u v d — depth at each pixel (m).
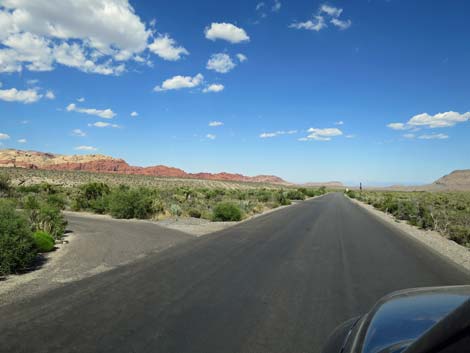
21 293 7.57
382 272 9.85
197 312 6.46
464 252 13.91
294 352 4.96
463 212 30.95
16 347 5.00
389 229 21.25
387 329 2.42
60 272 9.52
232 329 5.72
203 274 9.28
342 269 10.14
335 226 21.70
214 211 25.22
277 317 6.29
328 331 5.70
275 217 27.47
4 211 10.71
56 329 5.62
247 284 8.38
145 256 11.73
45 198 37.31
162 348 5.00
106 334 5.44
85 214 28.64
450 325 1.47
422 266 10.76
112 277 8.93
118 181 97.06
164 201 34.94
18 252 9.45
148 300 7.09
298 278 9.03
